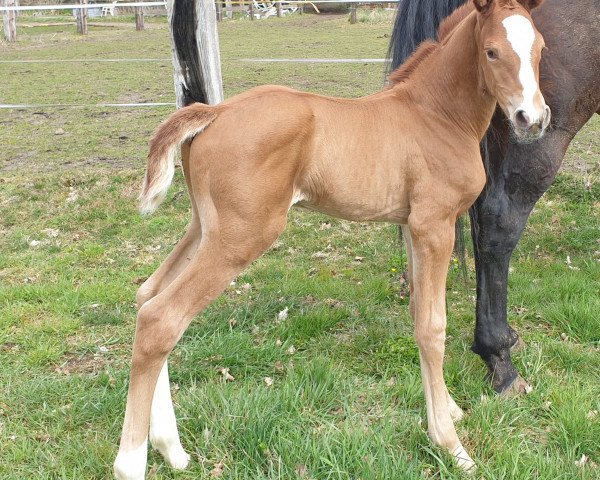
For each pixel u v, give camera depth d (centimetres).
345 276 457
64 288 438
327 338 372
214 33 472
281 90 255
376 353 353
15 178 625
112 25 2036
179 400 307
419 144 262
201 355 349
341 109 258
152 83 1038
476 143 272
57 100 930
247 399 294
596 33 303
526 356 342
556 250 483
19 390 324
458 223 337
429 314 269
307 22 1895
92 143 734
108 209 570
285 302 413
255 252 249
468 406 312
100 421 304
